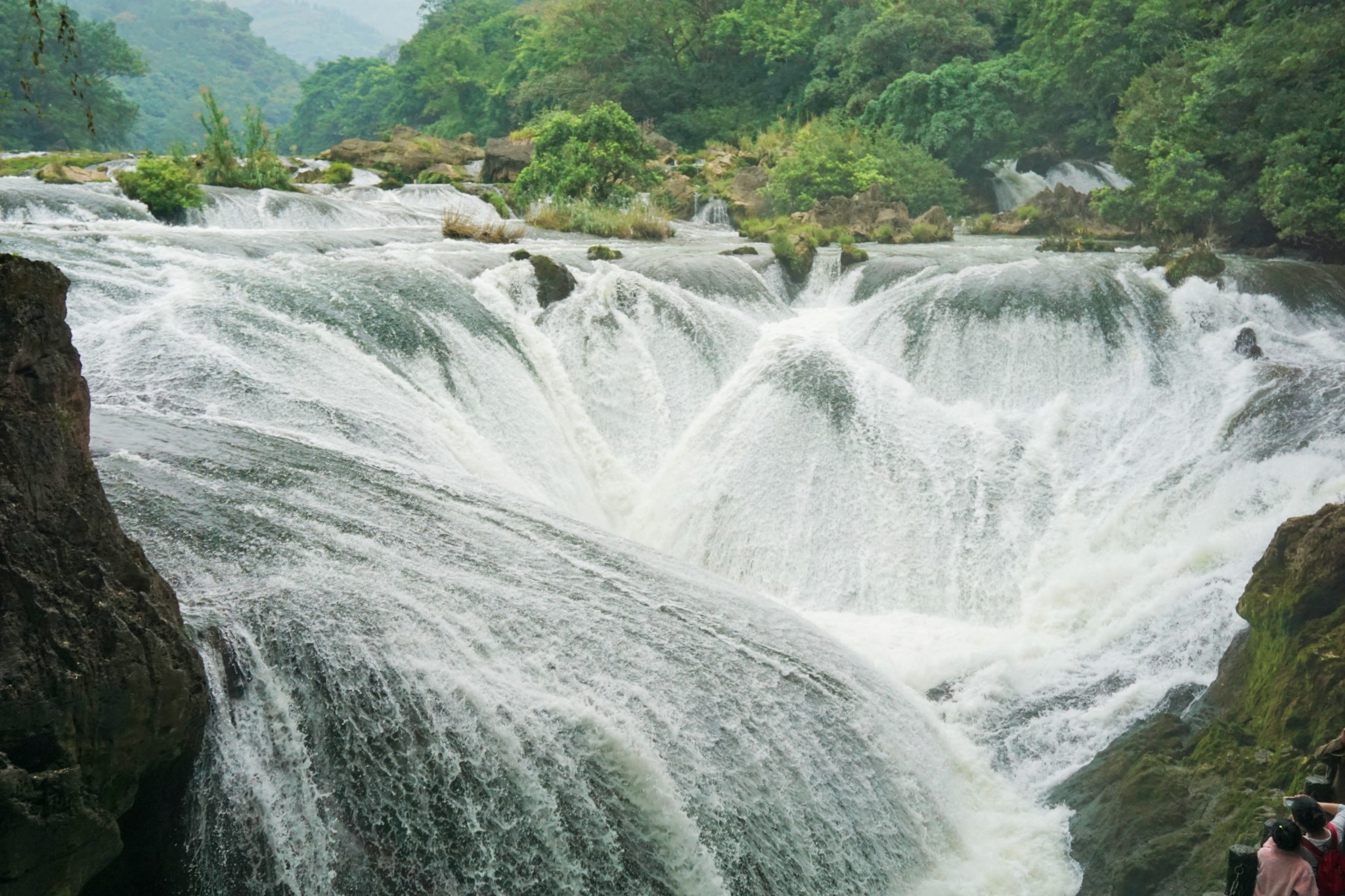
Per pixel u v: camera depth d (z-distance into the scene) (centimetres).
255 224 2494
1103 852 946
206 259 1723
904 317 1920
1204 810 932
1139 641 1238
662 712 855
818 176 3741
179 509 921
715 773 832
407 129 4891
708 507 1638
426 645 814
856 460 1656
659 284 1983
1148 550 1403
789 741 904
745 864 805
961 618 1451
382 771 721
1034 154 4206
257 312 1494
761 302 2111
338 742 725
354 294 1630
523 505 1207
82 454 631
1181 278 1944
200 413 1230
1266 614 1026
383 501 1065
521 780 749
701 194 4103
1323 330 1873
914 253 2506
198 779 682
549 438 1653
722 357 1900
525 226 2980
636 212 3130
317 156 4322
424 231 2528
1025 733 1120
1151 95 2911
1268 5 2581
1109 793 1000
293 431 1230
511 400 1638
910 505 1588
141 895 652
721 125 5609
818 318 2094
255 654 746
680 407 1816
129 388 1235
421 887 693
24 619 577
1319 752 795
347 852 688
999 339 1828
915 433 1692
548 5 8100
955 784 1038
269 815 684
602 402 1789
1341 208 2236
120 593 629
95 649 601
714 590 1157
